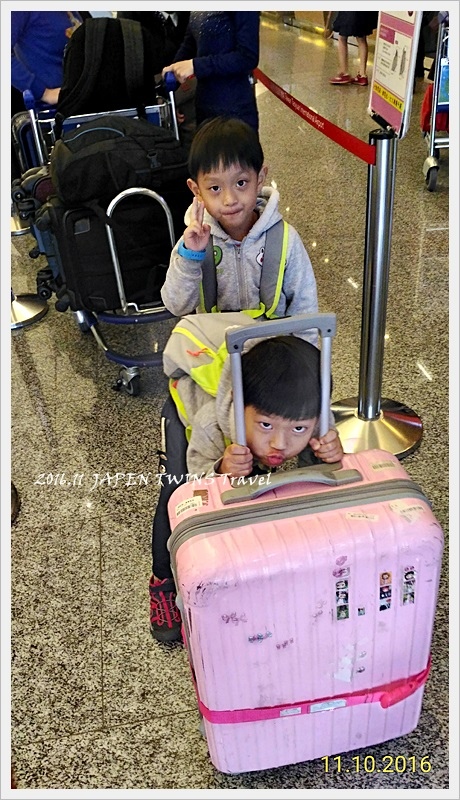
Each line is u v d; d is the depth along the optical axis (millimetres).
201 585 951
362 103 4391
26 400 2318
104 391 2328
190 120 2656
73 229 2031
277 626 1016
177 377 1269
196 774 1227
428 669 1167
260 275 1379
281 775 1214
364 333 1850
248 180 1278
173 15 2797
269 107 5434
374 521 1000
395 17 1441
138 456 2012
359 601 1024
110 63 2215
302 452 1187
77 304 2174
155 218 2053
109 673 1416
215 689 1062
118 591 1595
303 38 7727
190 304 1398
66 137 2041
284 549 969
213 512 1025
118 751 1272
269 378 1063
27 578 1646
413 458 1876
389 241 1700
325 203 3535
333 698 1117
